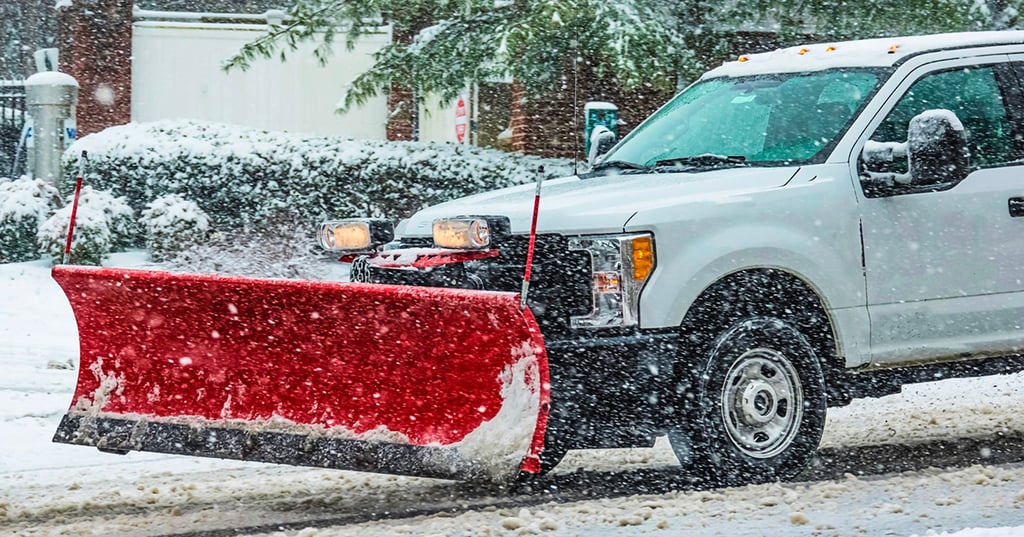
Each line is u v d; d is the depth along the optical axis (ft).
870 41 30.60
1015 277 28.32
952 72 28.94
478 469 22.70
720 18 62.59
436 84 63.52
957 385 40.04
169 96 79.66
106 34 78.23
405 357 23.13
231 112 79.87
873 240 26.89
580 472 28.22
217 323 24.18
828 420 34.71
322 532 22.59
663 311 24.75
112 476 28.60
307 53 79.56
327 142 64.75
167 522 23.81
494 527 22.53
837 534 21.58
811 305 26.76
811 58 30.40
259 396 24.57
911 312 27.32
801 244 26.08
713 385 25.36
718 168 27.78
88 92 78.48
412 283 25.38
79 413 25.73
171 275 23.97
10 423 34.30
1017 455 29.22
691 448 25.61
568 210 25.27
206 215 63.00
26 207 63.93
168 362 25.09
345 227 27.09
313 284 22.90
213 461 30.48
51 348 45.60
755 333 25.73
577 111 64.44
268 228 64.03
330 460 23.66
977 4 60.90
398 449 23.26
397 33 74.28
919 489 25.34
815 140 27.73
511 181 63.62
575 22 60.08
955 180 26.45
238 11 100.22
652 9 61.46
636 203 25.43
